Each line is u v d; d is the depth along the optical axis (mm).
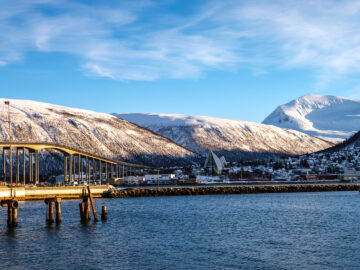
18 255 71562
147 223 104500
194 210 134375
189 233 91125
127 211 130750
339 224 103062
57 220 99188
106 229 94125
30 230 91750
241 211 131375
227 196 195750
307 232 92250
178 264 66688
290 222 106938
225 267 65125
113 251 74562
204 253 73312
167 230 94688
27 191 158000
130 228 96438
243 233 91312
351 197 183750
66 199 163625
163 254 72625
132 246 78312
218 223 105438
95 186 187750
